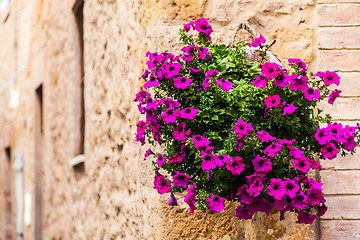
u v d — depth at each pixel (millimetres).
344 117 2994
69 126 5527
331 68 3020
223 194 2500
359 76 3014
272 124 2465
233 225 2885
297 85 2408
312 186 2398
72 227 5289
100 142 4250
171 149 2543
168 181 2479
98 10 4387
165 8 2963
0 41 11062
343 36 3035
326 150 2449
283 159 2447
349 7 3049
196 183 2496
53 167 6449
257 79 2422
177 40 2943
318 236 2963
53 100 6488
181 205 2852
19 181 9070
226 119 2488
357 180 2965
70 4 5410
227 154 2396
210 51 2580
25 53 8477
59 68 6129
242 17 3033
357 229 2951
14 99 9430
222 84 2465
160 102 2426
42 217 7426
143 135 2588
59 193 6059
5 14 10297
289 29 3055
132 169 3393
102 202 4164
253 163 2357
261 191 2385
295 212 2648
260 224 2916
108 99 4016
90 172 4547
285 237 2926
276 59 2834
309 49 3045
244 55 2725
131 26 3459
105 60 4137
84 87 5035
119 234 3689
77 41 5449
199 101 2482
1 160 10750
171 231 2828
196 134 2482
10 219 10398
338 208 2957
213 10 3010
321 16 3041
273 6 3057
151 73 2527
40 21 7320
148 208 3035
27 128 8250
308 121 2521
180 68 2500
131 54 3439
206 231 2861
